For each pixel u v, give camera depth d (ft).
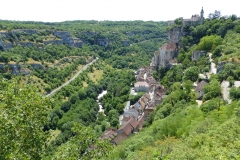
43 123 83.66
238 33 386.11
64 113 426.92
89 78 600.80
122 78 571.69
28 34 639.76
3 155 66.44
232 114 177.88
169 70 431.84
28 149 77.00
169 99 293.02
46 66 557.33
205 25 454.81
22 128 73.92
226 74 275.80
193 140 131.75
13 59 498.28
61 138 323.78
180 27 483.92
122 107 410.72
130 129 305.53
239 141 110.52
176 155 109.70
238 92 219.82
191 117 207.00
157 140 189.47
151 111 327.47
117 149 209.77
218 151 104.27
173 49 464.24
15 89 81.92
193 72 327.06
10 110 73.82
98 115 423.23
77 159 86.28
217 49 349.00
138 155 156.87
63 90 494.59
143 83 466.29
